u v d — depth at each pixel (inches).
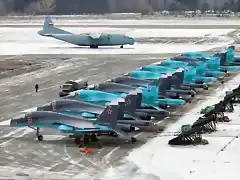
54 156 3243.1
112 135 3651.6
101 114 3481.8
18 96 5334.6
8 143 3548.2
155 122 4128.9
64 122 3545.8
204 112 4389.8
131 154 3272.6
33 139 3659.0
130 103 3639.3
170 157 3191.4
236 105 4685.0
